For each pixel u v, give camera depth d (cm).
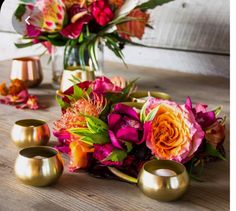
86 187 88
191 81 164
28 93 138
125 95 103
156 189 82
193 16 180
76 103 94
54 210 81
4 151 101
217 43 177
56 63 146
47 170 87
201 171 93
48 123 117
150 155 91
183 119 88
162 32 188
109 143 89
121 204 83
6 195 85
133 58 198
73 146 92
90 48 137
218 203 84
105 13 132
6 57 239
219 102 138
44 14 131
